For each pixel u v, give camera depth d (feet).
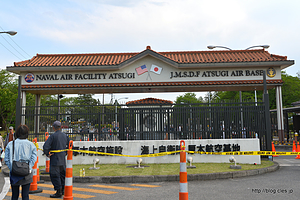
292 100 147.54
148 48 61.77
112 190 23.15
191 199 19.45
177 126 38.55
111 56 68.13
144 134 38.42
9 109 138.21
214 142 36.96
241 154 36.22
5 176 32.60
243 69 61.77
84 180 27.27
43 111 40.55
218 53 68.13
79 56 68.44
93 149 36.65
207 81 61.72
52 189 23.86
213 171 29.53
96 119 39.24
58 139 21.20
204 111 38.88
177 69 62.44
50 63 63.26
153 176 27.27
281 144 67.15
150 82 61.98
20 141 16.30
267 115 39.55
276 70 61.62
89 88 61.62
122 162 36.47
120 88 61.98
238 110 39.37
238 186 24.02
